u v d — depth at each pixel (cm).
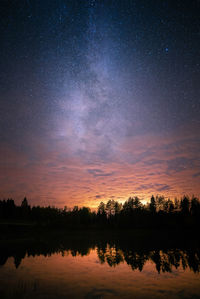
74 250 3048
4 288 1229
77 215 9925
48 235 5922
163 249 3138
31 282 1352
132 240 4862
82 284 1305
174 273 1584
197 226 6994
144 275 1531
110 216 9769
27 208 10394
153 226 7925
